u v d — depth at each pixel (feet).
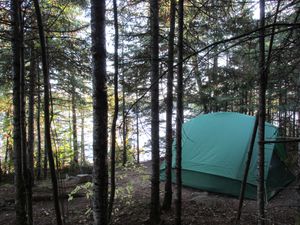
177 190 20.08
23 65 19.13
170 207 28.68
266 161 34.22
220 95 44.45
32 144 41.81
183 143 39.88
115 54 19.67
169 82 27.81
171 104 28.17
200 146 38.52
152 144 25.00
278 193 34.88
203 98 45.78
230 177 34.60
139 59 32.09
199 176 36.88
